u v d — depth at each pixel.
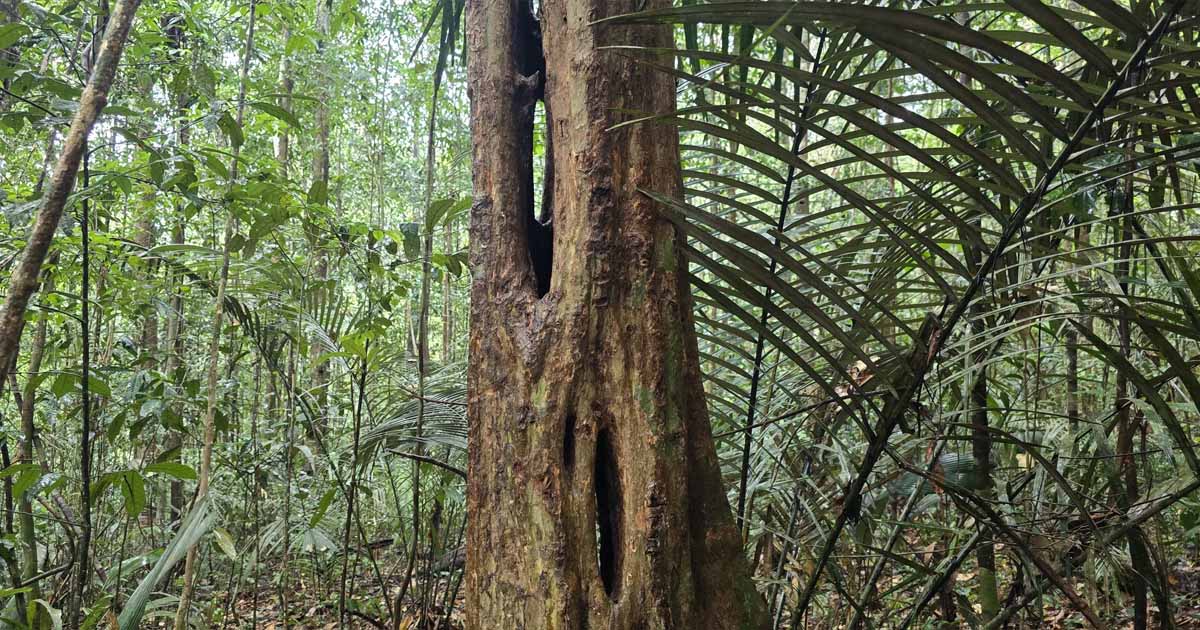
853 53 1.56
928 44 1.10
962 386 2.05
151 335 4.10
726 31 1.57
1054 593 3.04
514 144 1.77
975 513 1.71
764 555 2.39
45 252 1.58
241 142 2.26
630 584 1.53
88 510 2.04
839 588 2.11
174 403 2.66
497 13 1.80
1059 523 2.04
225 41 4.26
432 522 3.04
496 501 1.61
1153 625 3.27
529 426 1.60
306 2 6.22
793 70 1.21
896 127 1.55
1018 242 1.41
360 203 8.53
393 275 2.70
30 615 1.77
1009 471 2.24
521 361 1.63
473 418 1.69
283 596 3.24
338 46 6.11
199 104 2.77
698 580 1.62
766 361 2.51
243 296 2.83
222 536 1.97
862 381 1.96
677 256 1.65
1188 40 1.64
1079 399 2.82
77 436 3.39
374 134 7.28
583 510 1.56
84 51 2.13
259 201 2.30
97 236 2.40
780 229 1.77
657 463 1.56
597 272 1.62
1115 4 1.08
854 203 1.41
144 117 2.10
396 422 2.57
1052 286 2.22
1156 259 1.82
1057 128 1.21
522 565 1.56
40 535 2.92
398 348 2.85
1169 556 2.86
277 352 2.90
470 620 1.63
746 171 5.08
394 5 6.73
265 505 3.42
